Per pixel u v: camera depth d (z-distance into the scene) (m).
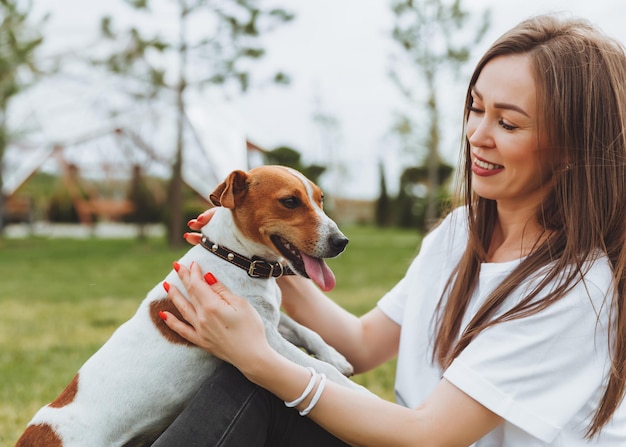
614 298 1.83
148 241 20.45
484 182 2.07
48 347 5.72
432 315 2.32
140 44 16.77
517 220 2.16
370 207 39.78
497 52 2.02
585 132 1.91
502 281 2.04
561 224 2.03
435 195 21.27
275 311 2.40
